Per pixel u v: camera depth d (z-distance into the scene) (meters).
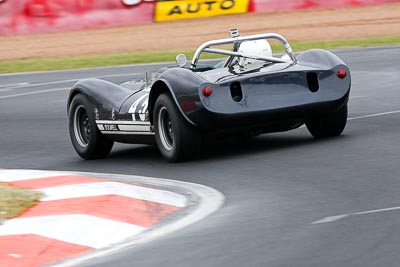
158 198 20.66
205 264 15.05
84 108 28.59
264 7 76.62
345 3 77.06
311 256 14.89
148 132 26.56
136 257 15.91
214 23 73.25
